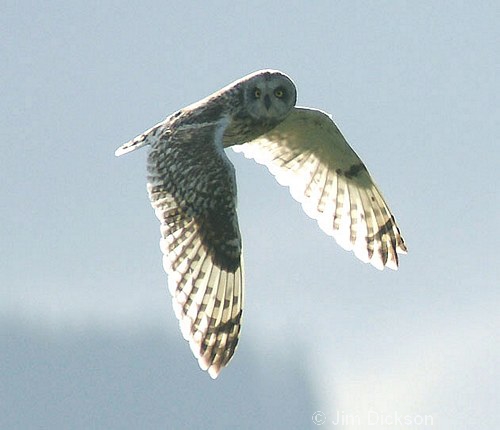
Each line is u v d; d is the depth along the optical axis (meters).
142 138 14.02
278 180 15.81
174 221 13.64
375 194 15.93
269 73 14.77
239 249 13.66
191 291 13.71
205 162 13.62
